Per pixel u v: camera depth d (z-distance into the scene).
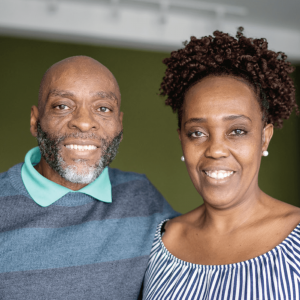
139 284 1.24
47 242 1.20
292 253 0.94
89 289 1.18
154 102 4.28
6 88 3.83
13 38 3.86
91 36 3.82
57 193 1.27
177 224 1.26
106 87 1.28
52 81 1.28
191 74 1.10
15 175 1.32
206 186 1.07
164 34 4.00
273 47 4.34
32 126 1.40
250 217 1.09
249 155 1.03
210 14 4.01
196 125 1.07
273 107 1.13
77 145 1.26
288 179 4.64
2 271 1.14
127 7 3.84
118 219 1.30
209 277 1.02
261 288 0.93
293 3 3.68
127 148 4.19
